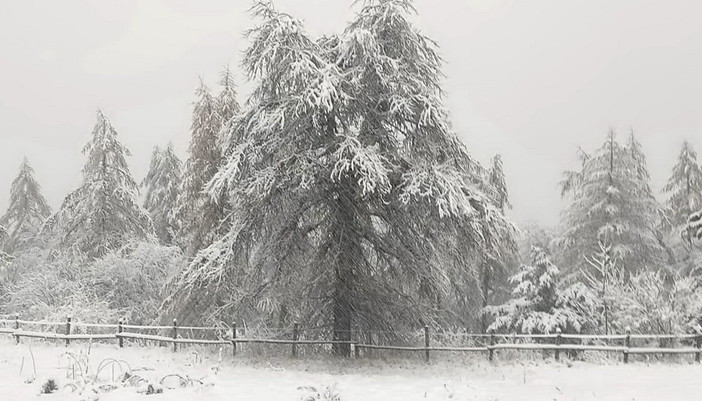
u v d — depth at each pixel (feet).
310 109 57.77
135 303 95.09
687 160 110.11
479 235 59.77
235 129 63.26
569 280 103.30
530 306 73.36
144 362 52.29
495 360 60.80
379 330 62.95
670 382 47.80
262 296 64.54
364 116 60.44
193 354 59.62
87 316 74.54
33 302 89.76
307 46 60.18
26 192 134.72
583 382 47.57
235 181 59.98
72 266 98.17
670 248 104.58
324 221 62.80
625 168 103.55
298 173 57.57
